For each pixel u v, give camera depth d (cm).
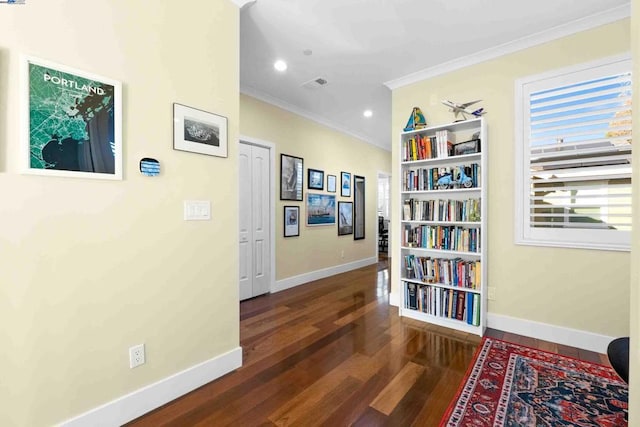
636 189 68
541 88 262
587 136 244
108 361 157
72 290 145
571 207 250
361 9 229
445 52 288
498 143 283
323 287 440
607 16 232
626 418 165
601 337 239
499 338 265
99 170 152
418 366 219
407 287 319
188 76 189
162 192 177
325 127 502
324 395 187
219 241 206
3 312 129
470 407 175
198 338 195
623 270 232
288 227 438
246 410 173
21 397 133
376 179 639
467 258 309
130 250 164
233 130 214
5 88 127
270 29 253
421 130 309
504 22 244
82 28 147
